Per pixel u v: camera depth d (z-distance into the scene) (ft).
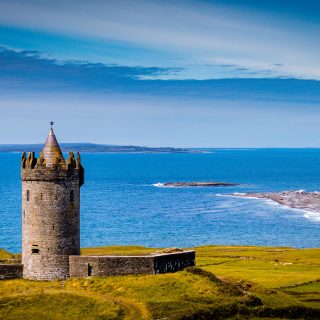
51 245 348.18
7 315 303.27
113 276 351.25
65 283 344.28
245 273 508.53
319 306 367.66
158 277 348.59
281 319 342.44
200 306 323.98
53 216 347.77
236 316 331.16
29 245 350.43
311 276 493.36
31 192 349.41
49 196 347.56
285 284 454.40
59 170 348.18
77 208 356.18
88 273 351.25
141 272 354.54
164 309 315.37
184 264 376.27
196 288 344.49
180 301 325.62
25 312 306.55
